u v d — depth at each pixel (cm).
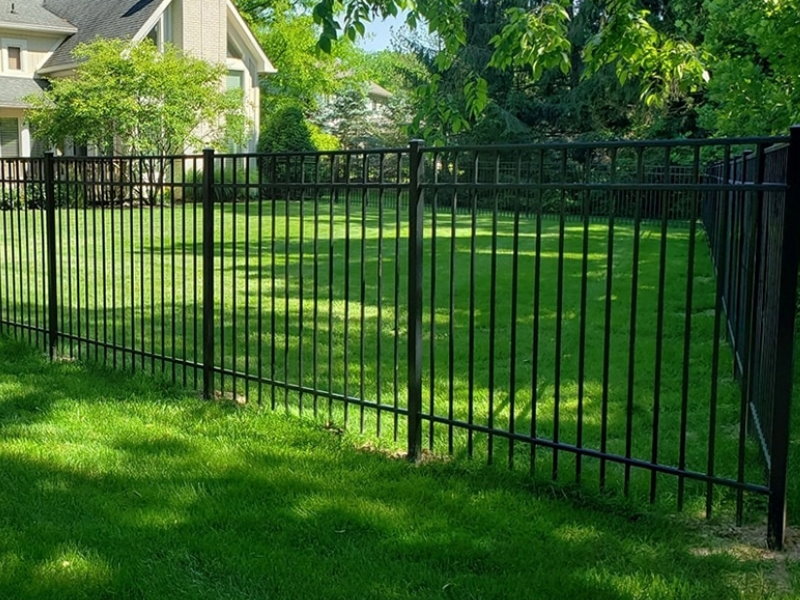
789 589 298
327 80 4581
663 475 407
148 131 2380
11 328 779
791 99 732
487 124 2881
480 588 300
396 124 4797
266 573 312
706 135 2455
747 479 402
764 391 402
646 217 2209
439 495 383
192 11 3000
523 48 715
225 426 486
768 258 398
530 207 2441
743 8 750
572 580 304
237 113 2667
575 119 2922
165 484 396
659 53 741
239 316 844
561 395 557
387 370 630
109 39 2634
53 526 349
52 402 531
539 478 403
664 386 573
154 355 593
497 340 727
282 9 4444
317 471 414
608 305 372
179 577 308
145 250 1404
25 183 680
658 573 310
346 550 330
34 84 2952
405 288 1015
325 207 2389
